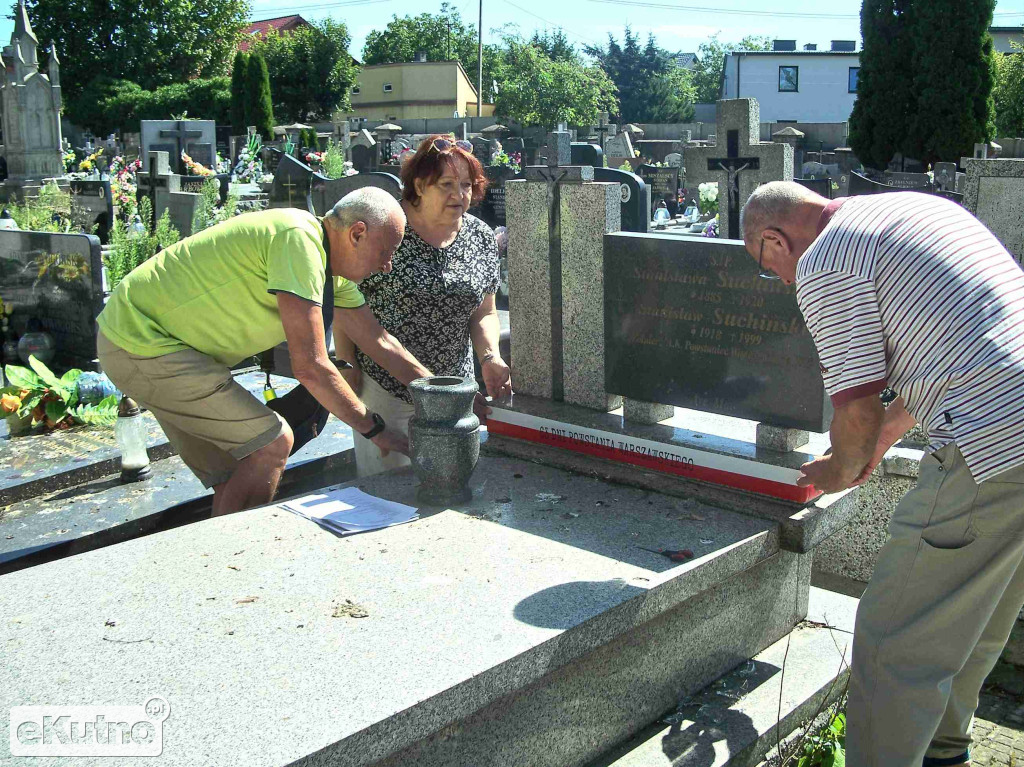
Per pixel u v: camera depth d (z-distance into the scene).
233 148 25.02
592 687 2.38
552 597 2.33
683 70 70.12
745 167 8.40
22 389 4.78
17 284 6.68
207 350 3.07
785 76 45.06
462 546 2.65
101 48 40.62
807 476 2.56
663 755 2.45
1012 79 26.70
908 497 2.29
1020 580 2.32
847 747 2.37
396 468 3.37
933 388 2.14
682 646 2.66
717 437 3.18
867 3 19.78
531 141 32.53
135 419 4.14
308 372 2.89
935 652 2.21
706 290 3.07
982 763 2.89
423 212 3.36
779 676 2.84
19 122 15.59
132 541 2.69
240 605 2.28
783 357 2.92
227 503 3.14
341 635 2.13
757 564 2.89
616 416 3.48
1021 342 2.06
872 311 2.15
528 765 2.24
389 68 48.94
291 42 42.75
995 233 5.07
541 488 3.17
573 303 3.55
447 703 1.92
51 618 2.21
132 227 8.77
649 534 2.76
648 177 16.84
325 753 1.72
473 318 3.65
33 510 3.84
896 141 20.02
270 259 2.89
